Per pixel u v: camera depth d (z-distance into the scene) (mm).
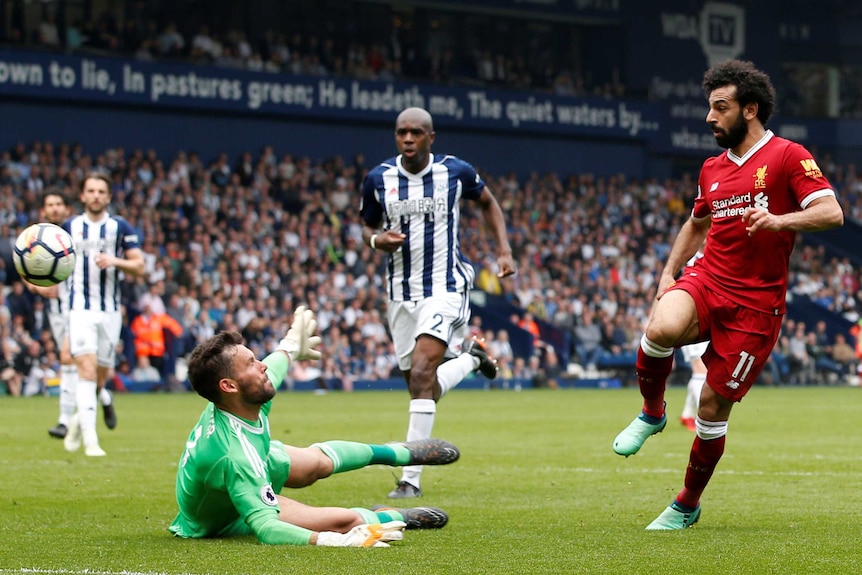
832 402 35562
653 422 9977
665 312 9664
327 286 45750
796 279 58938
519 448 18969
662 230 61500
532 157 62000
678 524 9977
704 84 9984
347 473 15102
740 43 68000
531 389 45969
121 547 8844
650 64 65500
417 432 12805
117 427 23344
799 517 10781
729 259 9828
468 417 27672
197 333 41062
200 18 56625
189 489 9117
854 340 56344
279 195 51469
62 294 17922
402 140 13164
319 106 55219
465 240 51906
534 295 50594
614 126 62812
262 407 9117
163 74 51281
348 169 53906
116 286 17422
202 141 53531
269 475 9234
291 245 48031
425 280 13328
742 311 9750
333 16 59656
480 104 59281
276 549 8594
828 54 71438
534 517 10773
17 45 48000
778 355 52500
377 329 45625
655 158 65500
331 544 8688
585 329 49375
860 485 13492
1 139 48969
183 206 47281
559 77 63531
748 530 9875
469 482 13961
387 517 9297
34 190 44062
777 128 68562
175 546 8852
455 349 13828
